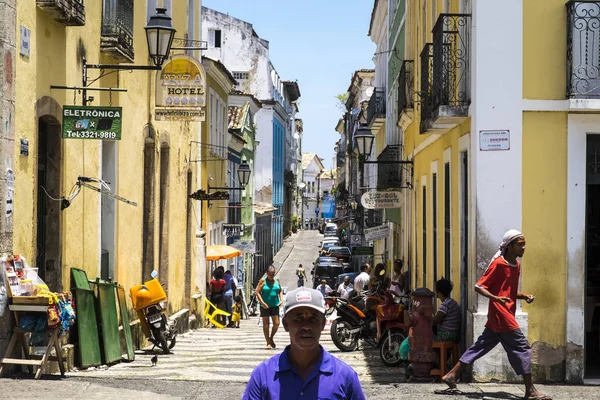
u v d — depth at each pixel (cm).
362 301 1560
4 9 932
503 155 1057
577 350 1050
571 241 1054
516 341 909
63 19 1088
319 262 4244
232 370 1198
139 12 1573
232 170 3784
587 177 1075
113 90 1174
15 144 970
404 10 2367
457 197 1244
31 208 1030
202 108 1423
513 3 1063
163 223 1886
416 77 1970
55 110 1106
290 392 414
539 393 911
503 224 1056
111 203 1421
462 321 1198
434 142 1576
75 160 1204
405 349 1190
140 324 1549
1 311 941
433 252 1584
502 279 912
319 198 13912
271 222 6194
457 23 1239
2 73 930
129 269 1532
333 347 1619
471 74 1102
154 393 921
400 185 2398
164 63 1417
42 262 1118
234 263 3794
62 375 1001
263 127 6175
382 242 3438
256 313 3438
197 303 2289
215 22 6066
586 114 1059
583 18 1051
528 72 1063
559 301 1055
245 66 6112
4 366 956
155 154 1742
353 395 417
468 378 1062
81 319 1151
